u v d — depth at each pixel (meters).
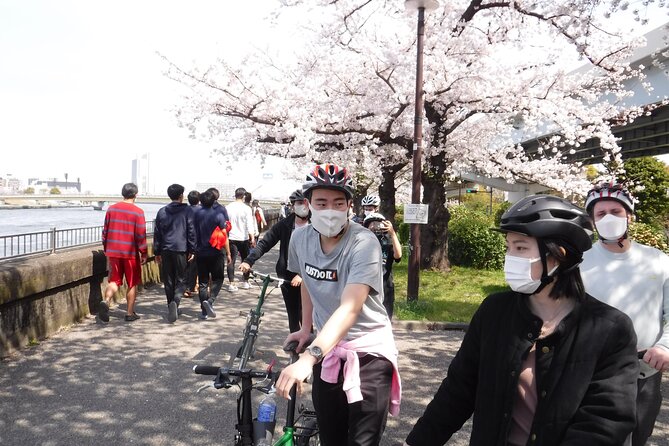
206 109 12.72
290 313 5.18
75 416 4.10
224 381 2.28
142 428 3.92
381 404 2.40
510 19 11.11
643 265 2.57
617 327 1.55
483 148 13.67
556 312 1.64
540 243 1.60
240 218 10.26
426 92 11.30
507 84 11.72
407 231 16.69
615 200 2.54
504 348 1.63
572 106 12.14
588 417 1.47
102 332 6.60
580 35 10.23
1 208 31.41
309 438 2.65
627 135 23.17
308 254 2.53
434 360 5.91
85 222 13.34
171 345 6.11
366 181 21.31
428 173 12.75
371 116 12.80
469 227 13.69
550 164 13.30
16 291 5.45
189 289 9.08
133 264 7.18
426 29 11.27
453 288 10.51
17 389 4.62
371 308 2.42
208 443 3.70
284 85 12.52
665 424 4.14
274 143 13.45
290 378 1.84
